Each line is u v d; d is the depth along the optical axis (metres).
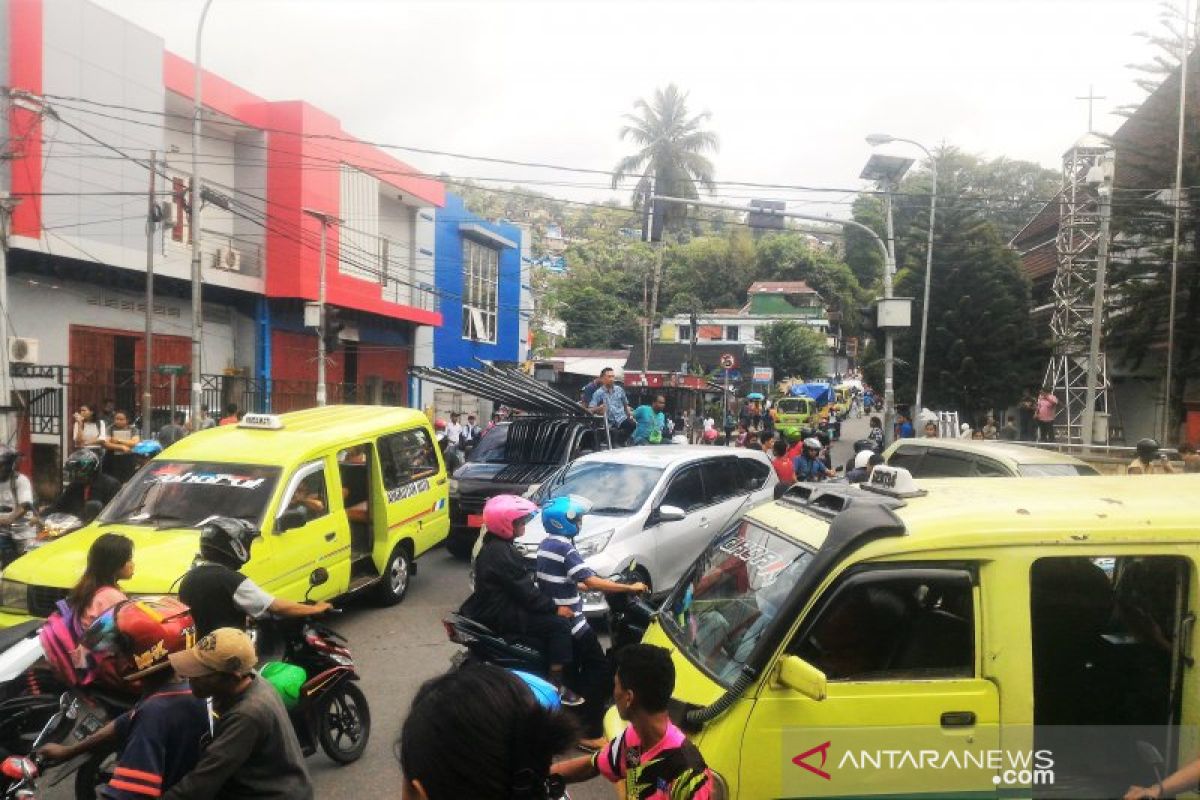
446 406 34.22
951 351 30.41
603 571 8.28
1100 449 17.53
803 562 4.00
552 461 12.96
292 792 3.10
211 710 3.21
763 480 10.92
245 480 8.05
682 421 33.41
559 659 5.63
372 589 10.04
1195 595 3.63
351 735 5.95
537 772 1.85
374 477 9.77
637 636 5.80
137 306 20.22
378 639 8.74
